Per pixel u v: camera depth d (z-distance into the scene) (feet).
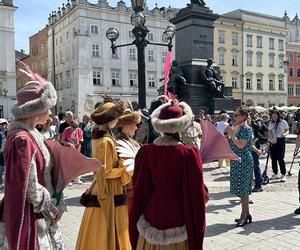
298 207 22.77
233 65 195.11
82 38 161.68
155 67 176.86
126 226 12.48
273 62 210.59
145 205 9.93
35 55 224.53
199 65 48.08
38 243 8.60
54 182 9.52
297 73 226.79
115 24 168.04
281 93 213.66
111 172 12.19
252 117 42.50
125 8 169.68
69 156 9.52
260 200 24.70
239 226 18.88
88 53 163.02
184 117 9.73
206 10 48.24
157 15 176.55
